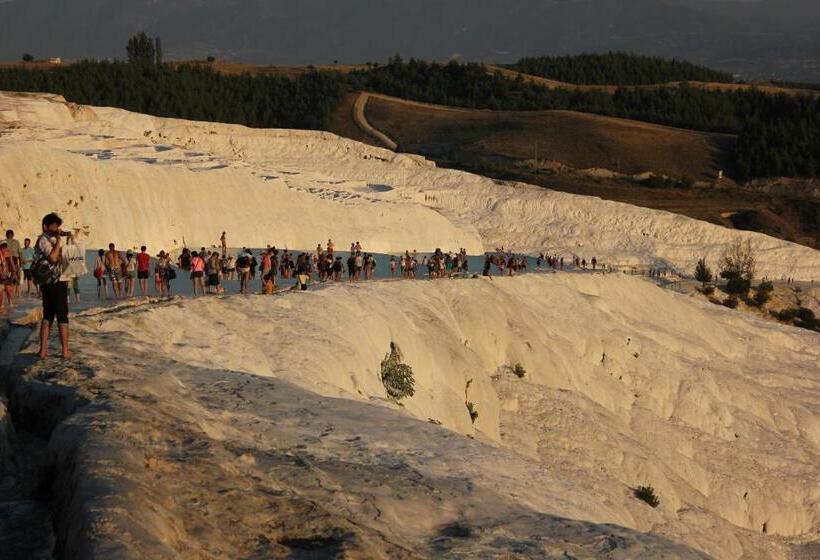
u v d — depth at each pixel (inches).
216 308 2041.1
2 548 776.3
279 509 841.5
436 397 2640.3
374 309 2620.6
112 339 1481.3
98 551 664.4
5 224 3395.7
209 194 4407.0
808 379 5073.8
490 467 1323.8
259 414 1290.6
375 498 1021.8
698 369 4323.3
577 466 3070.9
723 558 2972.4
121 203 3909.9
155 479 826.8
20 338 1466.5
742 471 3737.7
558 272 4827.8
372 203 5536.4
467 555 924.0
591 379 3833.7
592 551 999.0
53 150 3740.2
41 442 1043.9
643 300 5007.4
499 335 3474.4
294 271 3486.7
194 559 723.4
